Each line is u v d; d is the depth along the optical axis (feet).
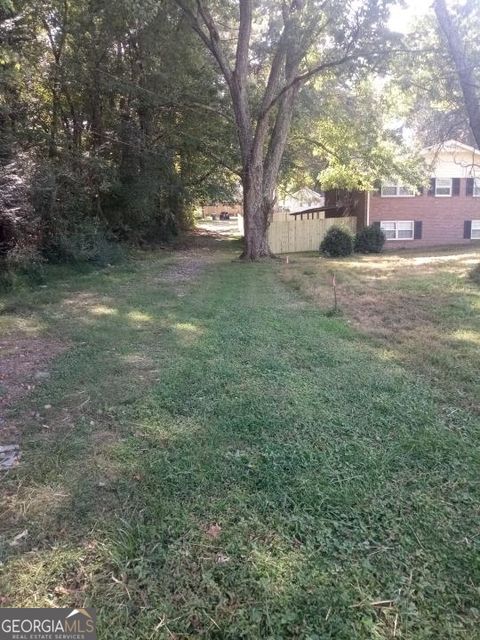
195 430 10.94
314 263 48.55
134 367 15.43
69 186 41.09
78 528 7.74
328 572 6.77
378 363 15.44
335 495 8.41
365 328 19.98
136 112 54.60
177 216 77.66
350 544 7.29
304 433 10.69
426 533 7.49
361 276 36.68
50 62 44.42
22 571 6.85
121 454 9.93
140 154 53.31
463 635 5.84
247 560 7.01
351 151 64.08
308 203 114.52
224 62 48.47
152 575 6.79
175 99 52.13
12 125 38.01
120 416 11.76
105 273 38.63
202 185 73.77
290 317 22.41
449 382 13.60
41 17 40.40
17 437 10.78
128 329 20.43
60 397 13.01
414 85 43.60
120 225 55.47
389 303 25.44
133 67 51.72
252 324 20.94
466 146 75.51
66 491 8.71
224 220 178.29
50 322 22.02
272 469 9.23
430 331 19.30
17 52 34.47
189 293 29.86
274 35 51.49
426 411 11.71
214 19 54.19
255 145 50.16
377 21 40.14
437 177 77.20
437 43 41.06
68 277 35.91
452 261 46.88
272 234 72.02
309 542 7.35
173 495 8.54
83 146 49.11
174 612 6.20
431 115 67.62
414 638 5.80
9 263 32.22
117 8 40.45
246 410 11.87
